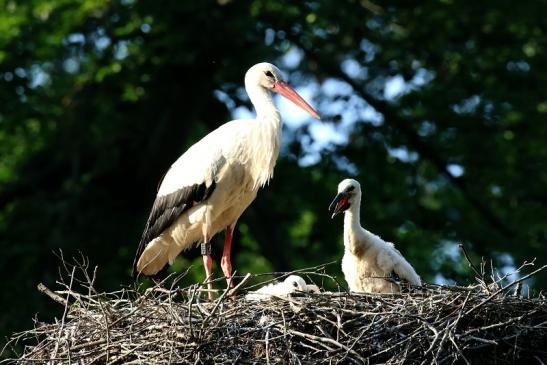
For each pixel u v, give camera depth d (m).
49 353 10.40
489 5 20.22
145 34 19.36
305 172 20.92
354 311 9.95
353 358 9.70
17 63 19.33
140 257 12.88
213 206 12.29
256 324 9.95
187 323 9.79
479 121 20.84
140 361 9.70
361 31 20.12
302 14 20.06
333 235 20.72
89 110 19.84
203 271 19.08
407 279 11.97
